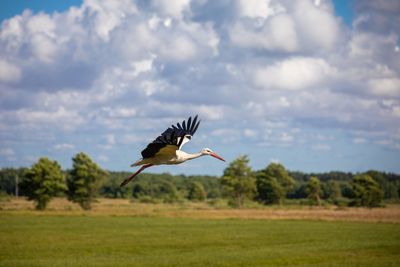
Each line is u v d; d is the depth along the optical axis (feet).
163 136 46.65
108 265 88.74
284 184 401.49
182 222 194.39
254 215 239.50
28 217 215.31
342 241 127.85
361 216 233.14
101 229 161.58
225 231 156.76
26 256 100.78
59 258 98.22
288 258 98.02
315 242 126.11
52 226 171.22
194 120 50.06
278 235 144.15
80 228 164.55
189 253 106.11
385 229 164.25
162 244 122.62
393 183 539.70
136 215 231.50
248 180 345.31
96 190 299.99
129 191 507.30
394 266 87.97
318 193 407.64
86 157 299.79
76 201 295.48
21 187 286.66
